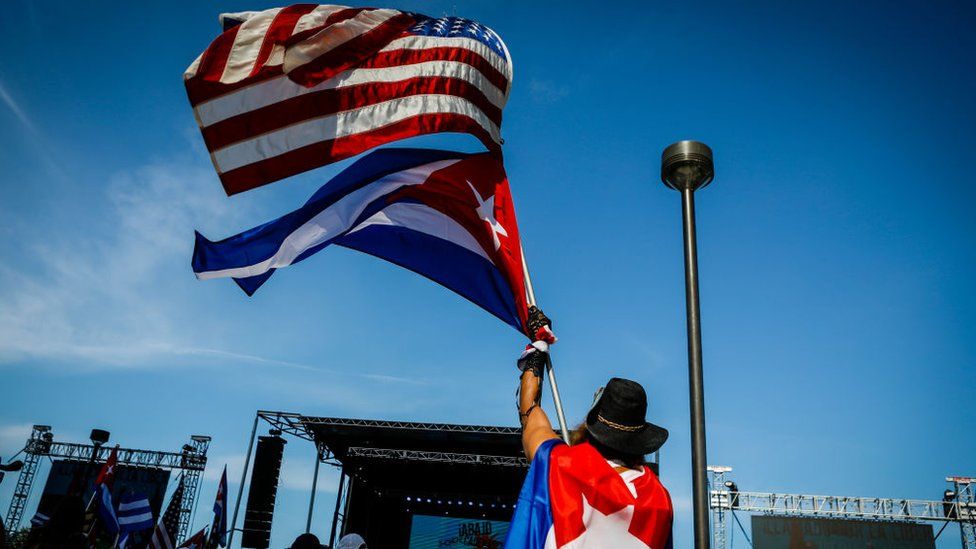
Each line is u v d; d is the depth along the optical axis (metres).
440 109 5.59
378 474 33.25
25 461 37.16
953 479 32.72
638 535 2.17
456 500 32.41
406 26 5.79
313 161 5.21
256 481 27.05
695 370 4.71
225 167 5.07
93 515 12.47
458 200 5.71
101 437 23.28
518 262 5.19
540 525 2.20
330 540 30.28
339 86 5.38
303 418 28.47
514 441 29.67
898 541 32.72
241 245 5.32
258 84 5.22
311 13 5.43
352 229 5.70
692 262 5.09
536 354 2.88
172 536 16.45
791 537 33.12
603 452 2.41
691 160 5.25
